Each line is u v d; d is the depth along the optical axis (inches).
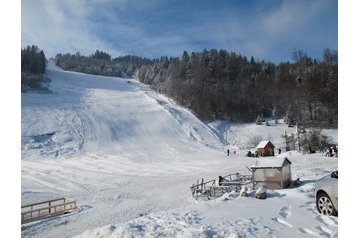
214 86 4099.4
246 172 1344.7
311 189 548.1
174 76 4495.6
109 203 924.0
